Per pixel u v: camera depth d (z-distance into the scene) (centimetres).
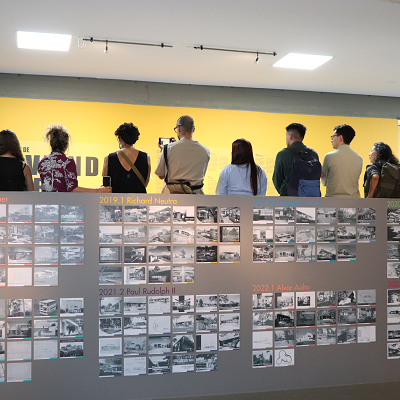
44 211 321
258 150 834
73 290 323
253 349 348
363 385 363
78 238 324
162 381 333
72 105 754
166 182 370
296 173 374
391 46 605
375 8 487
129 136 378
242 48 617
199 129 809
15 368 316
